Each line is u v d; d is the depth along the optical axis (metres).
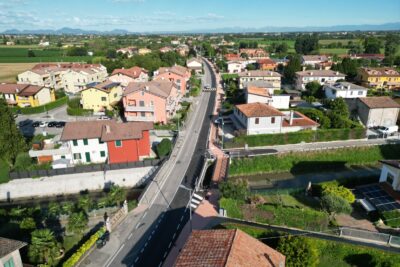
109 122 55.78
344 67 119.06
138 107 72.50
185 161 54.22
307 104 84.06
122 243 33.66
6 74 140.50
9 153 51.50
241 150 57.97
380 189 40.47
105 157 54.75
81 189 49.38
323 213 34.31
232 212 37.28
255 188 49.75
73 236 35.38
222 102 93.38
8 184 47.78
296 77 114.75
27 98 86.94
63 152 52.97
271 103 79.38
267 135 59.06
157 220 37.69
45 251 29.88
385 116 70.19
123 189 47.72
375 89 104.44
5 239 26.91
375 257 28.89
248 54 193.75
